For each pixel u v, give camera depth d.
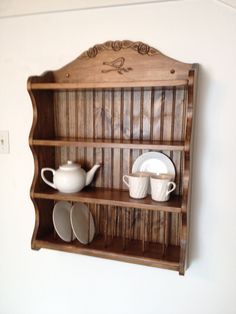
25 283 1.32
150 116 1.04
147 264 0.98
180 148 0.90
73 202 1.15
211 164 1.00
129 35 1.04
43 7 1.11
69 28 1.10
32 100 1.03
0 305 1.37
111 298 1.19
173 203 0.96
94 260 1.19
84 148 1.14
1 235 1.32
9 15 1.16
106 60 1.05
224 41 0.95
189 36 0.98
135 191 1.00
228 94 0.96
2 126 1.25
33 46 1.16
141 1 1.00
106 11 1.05
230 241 1.02
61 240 1.12
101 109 1.10
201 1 0.95
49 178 1.16
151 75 1.01
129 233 1.12
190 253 1.06
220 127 0.98
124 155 1.10
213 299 1.06
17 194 1.27
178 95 1.00
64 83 1.00
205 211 1.03
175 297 1.10
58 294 1.27
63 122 1.15
